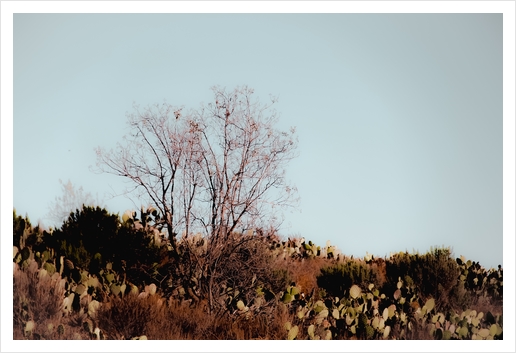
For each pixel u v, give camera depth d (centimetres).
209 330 689
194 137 781
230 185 762
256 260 757
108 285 724
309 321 715
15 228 744
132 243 784
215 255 747
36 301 653
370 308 745
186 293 753
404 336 717
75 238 778
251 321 712
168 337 666
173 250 779
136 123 801
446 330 729
